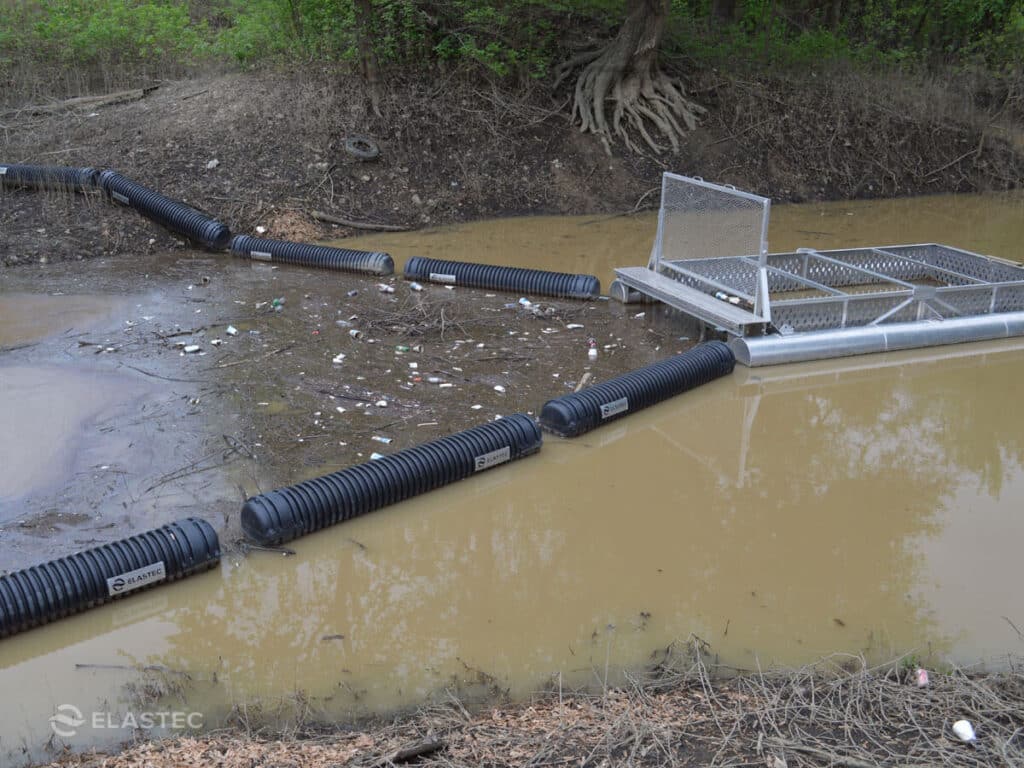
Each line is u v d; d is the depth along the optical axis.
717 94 18.94
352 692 5.11
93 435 7.64
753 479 7.59
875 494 7.38
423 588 6.10
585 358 9.80
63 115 16.19
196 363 9.18
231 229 13.93
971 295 10.89
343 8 17.31
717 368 9.53
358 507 6.79
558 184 16.55
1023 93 21.94
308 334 10.10
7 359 9.08
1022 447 8.21
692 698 5.00
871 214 17.45
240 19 18.73
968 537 6.77
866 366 10.05
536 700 5.02
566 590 6.09
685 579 6.23
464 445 7.43
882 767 4.34
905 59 22.12
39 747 4.63
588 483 7.48
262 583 6.11
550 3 18.05
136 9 19.41
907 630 5.71
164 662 5.38
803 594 6.07
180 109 16.30
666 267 11.45
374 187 15.38
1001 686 5.10
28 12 18.66
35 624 5.59
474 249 13.99
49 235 12.88
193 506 6.74
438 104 16.70
